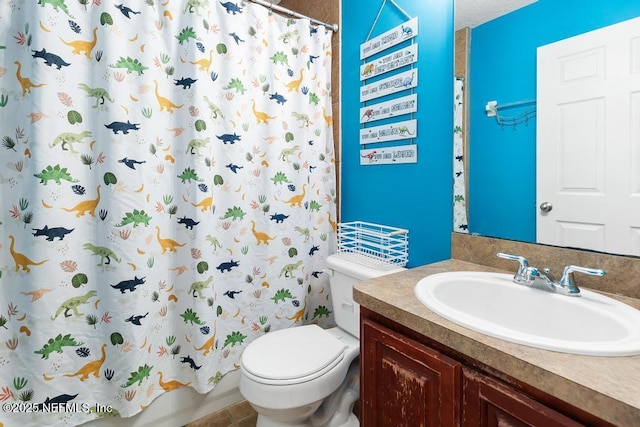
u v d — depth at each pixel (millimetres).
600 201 935
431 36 1375
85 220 1287
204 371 1496
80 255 1278
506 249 1146
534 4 1056
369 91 1684
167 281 1477
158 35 1396
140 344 1363
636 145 871
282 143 1729
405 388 865
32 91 1168
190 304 1485
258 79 1646
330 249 1962
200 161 1438
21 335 1209
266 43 1669
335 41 1911
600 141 930
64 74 1220
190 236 1466
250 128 1635
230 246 1598
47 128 1186
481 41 1202
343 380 1382
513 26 1109
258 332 1710
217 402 1658
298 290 1810
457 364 747
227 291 1610
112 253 1294
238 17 1569
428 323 782
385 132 1606
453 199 1316
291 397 1201
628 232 889
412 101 1464
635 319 739
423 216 1443
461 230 1294
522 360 612
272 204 1707
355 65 1771
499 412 674
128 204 1312
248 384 1247
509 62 1123
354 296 1005
